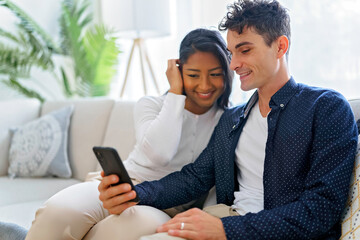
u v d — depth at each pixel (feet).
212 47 4.55
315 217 3.27
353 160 3.47
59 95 12.88
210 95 4.70
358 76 6.93
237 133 4.27
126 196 3.54
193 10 9.63
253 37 3.78
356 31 6.91
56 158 7.77
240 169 4.25
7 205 6.12
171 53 10.53
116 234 3.48
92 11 12.98
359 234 3.16
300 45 7.66
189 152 4.92
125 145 7.09
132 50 9.96
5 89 11.91
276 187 3.76
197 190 4.41
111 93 12.44
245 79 3.93
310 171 3.50
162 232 3.35
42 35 11.57
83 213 3.85
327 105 3.63
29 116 9.17
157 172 4.83
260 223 3.32
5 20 11.85
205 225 3.33
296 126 3.73
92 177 5.20
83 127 8.00
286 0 7.79
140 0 9.31
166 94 5.14
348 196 3.48
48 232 3.71
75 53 11.71
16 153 7.94
